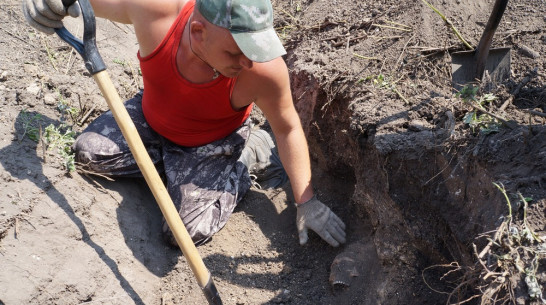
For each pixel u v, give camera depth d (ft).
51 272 8.55
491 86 10.19
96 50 8.43
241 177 11.32
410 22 11.71
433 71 10.75
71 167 9.82
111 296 8.95
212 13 7.64
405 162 9.40
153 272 9.87
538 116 9.23
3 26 12.12
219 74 9.04
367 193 10.20
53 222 8.99
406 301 9.18
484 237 8.20
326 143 11.69
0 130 9.72
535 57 10.51
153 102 10.09
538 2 11.48
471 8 11.63
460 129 9.23
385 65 11.11
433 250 9.28
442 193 9.16
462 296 8.28
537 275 7.33
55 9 8.50
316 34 12.76
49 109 10.82
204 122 10.19
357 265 9.98
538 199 7.89
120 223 9.97
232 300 9.77
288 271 10.30
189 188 10.43
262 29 7.72
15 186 9.04
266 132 12.80
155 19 8.92
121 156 10.26
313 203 10.34
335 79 11.14
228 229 10.89
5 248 8.40
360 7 12.82
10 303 8.00
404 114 9.91
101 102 11.69
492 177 8.44
